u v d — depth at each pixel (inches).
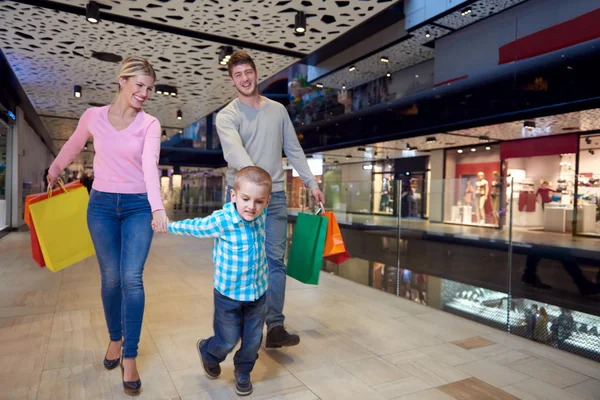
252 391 74.2
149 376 79.7
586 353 129.7
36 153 559.2
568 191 210.7
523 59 339.3
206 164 1091.3
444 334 109.5
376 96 585.3
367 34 477.7
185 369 83.4
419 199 287.7
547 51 320.8
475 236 276.7
